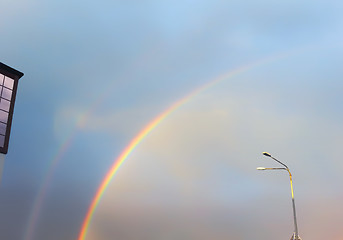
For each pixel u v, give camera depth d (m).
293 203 29.48
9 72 28.00
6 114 27.52
